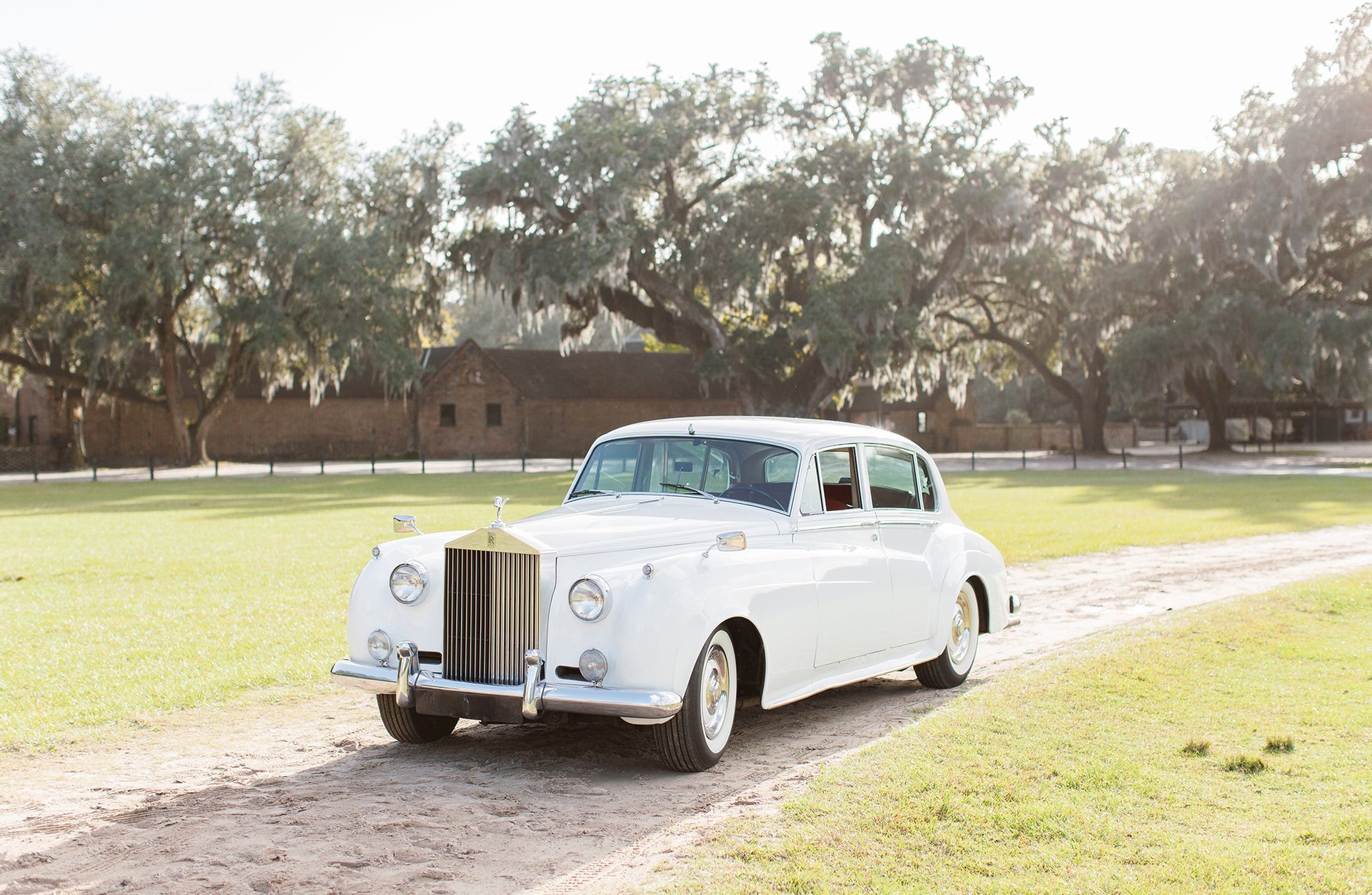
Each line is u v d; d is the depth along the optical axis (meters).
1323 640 8.48
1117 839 4.25
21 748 6.20
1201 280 51.38
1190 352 50.00
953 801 4.68
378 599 5.96
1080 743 5.61
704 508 6.62
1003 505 25.27
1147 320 51.91
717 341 49.19
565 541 5.72
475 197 45.47
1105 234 53.12
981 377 105.31
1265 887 3.74
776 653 6.10
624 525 6.08
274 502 28.58
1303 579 12.96
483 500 28.67
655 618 5.38
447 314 69.25
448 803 5.12
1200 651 8.05
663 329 52.91
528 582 5.53
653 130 45.69
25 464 55.34
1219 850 4.11
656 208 50.88
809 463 6.76
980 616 8.36
